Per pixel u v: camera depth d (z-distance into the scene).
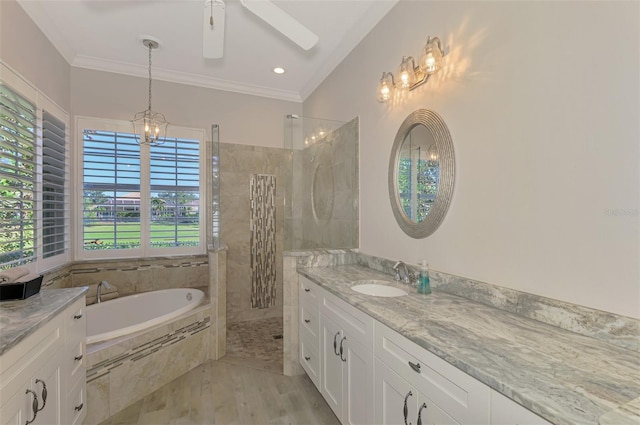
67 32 2.55
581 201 1.09
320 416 1.96
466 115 1.56
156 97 3.33
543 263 1.22
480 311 1.37
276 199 3.86
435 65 1.68
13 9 1.99
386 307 1.44
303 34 1.57
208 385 2.30
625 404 0.66
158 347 2.27
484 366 0.88
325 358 1.95
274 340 3.16
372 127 2.40
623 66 0.98
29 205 2.24
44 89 2.43
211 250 2.79
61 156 2.80
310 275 2.18
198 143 3.50
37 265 2.36
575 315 1.10
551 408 0.69
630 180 0.96
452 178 1.65
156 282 3.29
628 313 0.97
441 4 1.72
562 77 1.15
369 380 1.45
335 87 3.01
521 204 1.30
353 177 2.65
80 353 1.68
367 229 2.48
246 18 2.36
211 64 3.12
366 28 2.41
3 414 1.04
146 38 2.65
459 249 1.62
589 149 1.07
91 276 3.04
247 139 3.72
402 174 2.06
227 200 3.62
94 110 3.08
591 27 1.06
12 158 2.01
